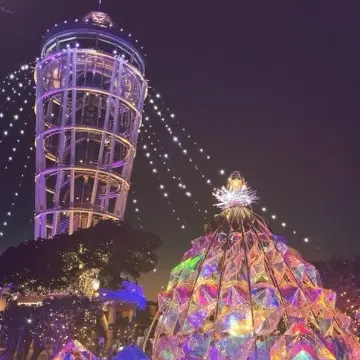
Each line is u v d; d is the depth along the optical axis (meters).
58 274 26.45
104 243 27.16
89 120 43.56
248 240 7.25
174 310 6.84
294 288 6.71
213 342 6.15
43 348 25.45
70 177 40.06
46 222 40.06
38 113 43.72
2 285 27.72
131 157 44.56
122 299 29.42
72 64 43.62
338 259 28.88
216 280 6.89
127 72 46.22
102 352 25.06
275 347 5.91
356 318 18.09
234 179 8.34
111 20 48.81
